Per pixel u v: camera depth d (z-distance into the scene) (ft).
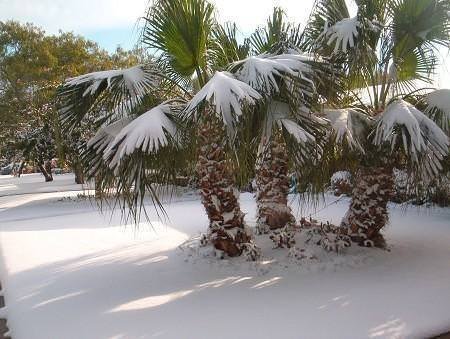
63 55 63.36
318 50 16.24
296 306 12.85
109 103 17.08
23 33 58.90
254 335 11.05
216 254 17.75
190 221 30.42
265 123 14.20
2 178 116.06
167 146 14.64
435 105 16.48
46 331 12.08
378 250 18.33
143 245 22.77
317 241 18.94
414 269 16.14
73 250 22.63
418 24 16.75
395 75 17.76
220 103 12.40
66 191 61.57
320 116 15.65
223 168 17.12
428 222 25.76
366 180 18.40
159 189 16.19
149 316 12.67
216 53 18.11
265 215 20.86
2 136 61.57
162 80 17.54
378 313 12.08
